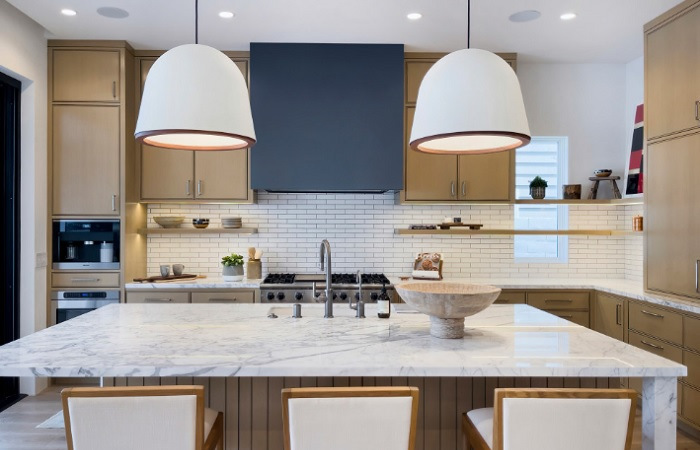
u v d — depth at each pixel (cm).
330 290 281
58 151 455
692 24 349
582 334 238
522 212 528
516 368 185
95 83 455
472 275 527
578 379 250
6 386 420
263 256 523
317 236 525
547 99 524
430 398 247
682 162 358
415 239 527
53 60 454
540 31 434
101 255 455
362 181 472
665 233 377
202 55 210
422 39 457
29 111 430
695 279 345
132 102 476
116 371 183
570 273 527
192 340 223
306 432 166
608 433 169
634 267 502
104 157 456
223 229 490
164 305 321
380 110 473
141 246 501
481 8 389
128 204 463
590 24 418
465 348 211
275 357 195
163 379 246
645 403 197
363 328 250
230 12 398
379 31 439
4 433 351
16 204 428
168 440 169
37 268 436
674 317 354
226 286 449
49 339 225
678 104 363
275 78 468
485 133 203
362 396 166
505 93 206
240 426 246
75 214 455
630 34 439
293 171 469
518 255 533
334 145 470
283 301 443
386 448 169
